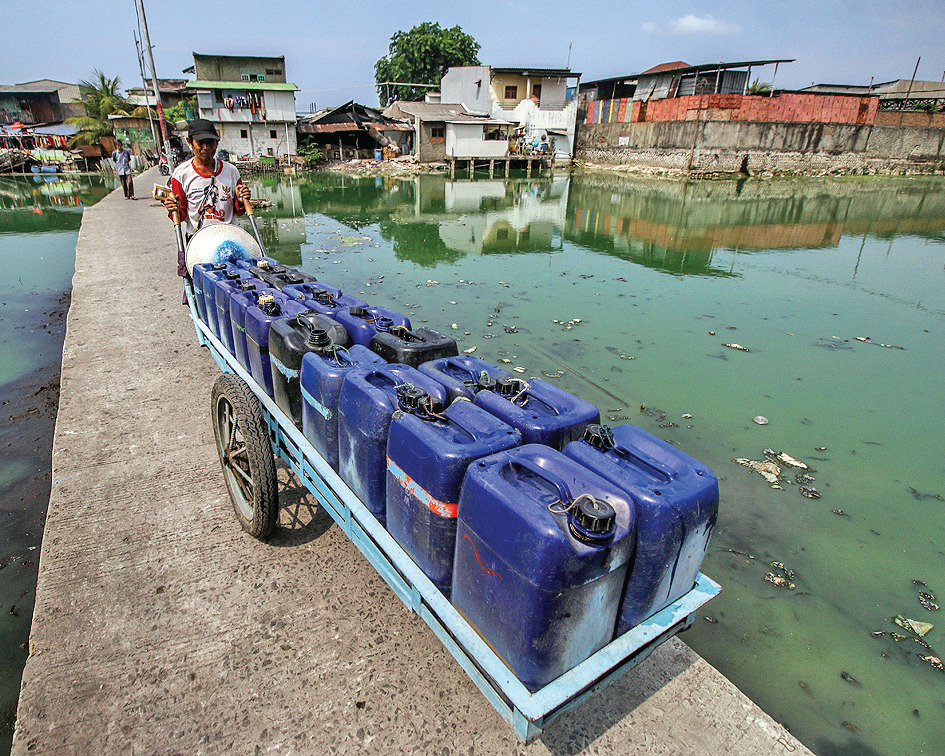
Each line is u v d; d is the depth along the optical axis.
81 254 8.70
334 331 2.76
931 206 21.55
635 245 13.28
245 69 31.73
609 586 1.60
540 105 35.78
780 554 3.57
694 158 28.75
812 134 30.53
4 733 2.29
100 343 5.34
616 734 2.01
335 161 35.25
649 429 4.95
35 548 3.31
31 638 2.30
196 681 2.15
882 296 9.48
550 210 18.77
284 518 3.06
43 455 4.23
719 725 2.06
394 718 2.03
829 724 2.52
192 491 3.27
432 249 12.12
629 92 38.47
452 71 35.34
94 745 1.92
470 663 1.80
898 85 42.19
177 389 4.48
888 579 3.39
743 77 31.88
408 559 1.99
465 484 1.70
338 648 2.31
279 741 1.95
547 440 2.01
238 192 5.11
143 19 13.66
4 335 6.62
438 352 2.77
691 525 1.69
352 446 2.21
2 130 37.84
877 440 4.90
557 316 7.78
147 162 31.73
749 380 5.98
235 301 3.27
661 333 7.30
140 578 2.63
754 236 14.95
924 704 2.63
